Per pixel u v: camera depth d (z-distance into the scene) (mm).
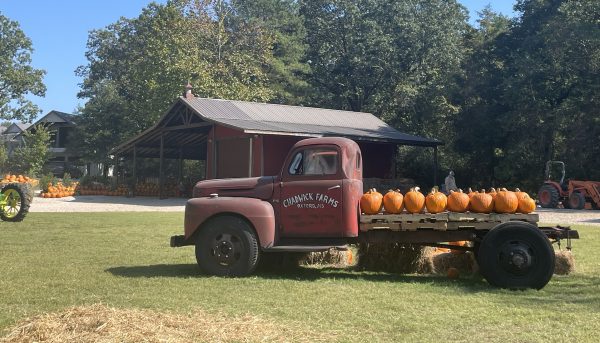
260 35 48188
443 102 41250
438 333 4469
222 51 44531
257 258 7020
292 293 5977
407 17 46344
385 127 33781
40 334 4199
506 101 33844
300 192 7121
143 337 4113
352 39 46031
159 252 9336
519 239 6336
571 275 7203
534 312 5148
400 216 6859
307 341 4191
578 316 4996
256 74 43000
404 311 5195
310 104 51875
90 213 19766
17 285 6297
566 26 30438
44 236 11664
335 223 6969
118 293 5934
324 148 7145
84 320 4465
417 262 7551
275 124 27266
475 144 36938
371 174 33281
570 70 31125
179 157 41062
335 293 5992
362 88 47188
